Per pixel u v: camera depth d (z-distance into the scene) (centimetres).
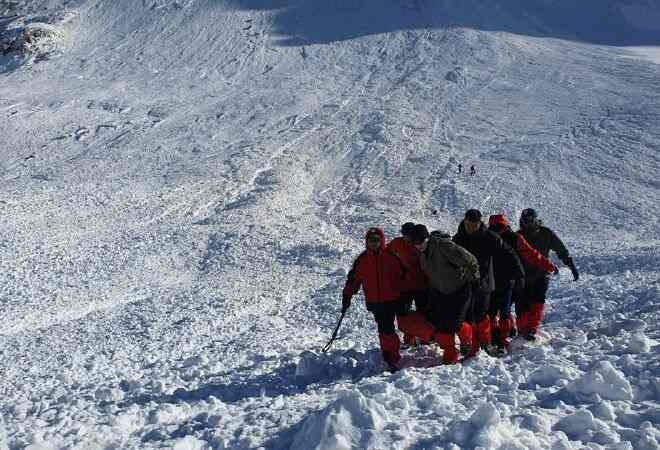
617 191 4722
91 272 2717
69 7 10506
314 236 3294
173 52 9019
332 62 8594
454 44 8981
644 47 10244
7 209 4138
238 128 6525
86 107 7212
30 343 1431
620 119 6219
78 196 4572
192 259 2986
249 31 9562
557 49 9156
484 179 5056
